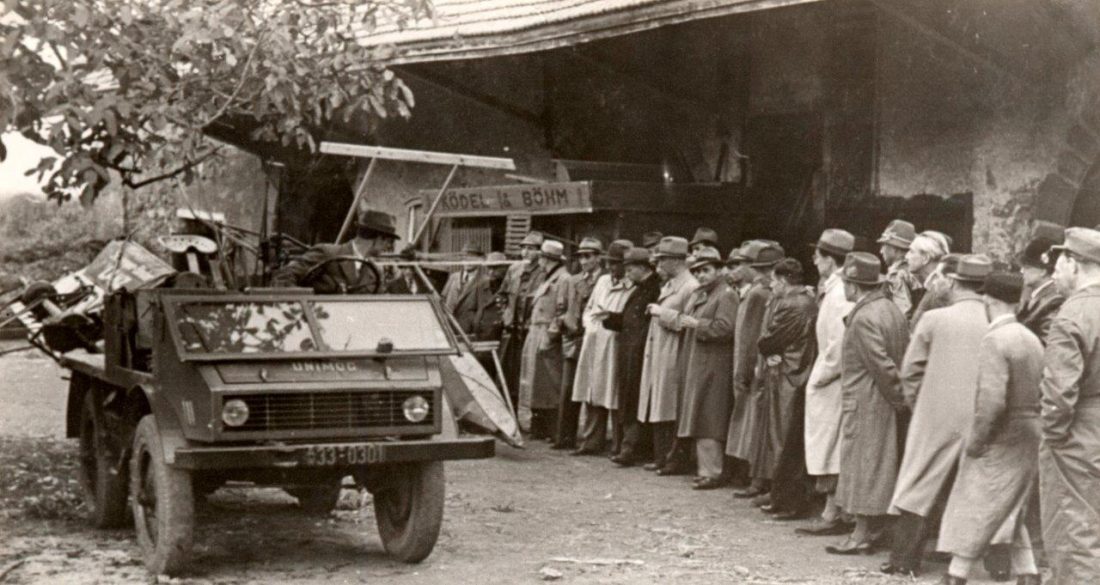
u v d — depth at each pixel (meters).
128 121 8.83
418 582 7.75
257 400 7.62
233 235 10.76
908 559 7.86
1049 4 11.19
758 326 10.51
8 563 8.06
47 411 15.88
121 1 8.45
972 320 7.76
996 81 12.97
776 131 15.23
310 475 8.30
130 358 8.67
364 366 8.04
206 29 8.53
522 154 18.42
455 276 14.87
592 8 13.91
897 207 13.97
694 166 16.22
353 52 9.71
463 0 16.30
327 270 9.47
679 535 9.12
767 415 10.21
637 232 14.48
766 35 15.21
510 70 18.25
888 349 8.34
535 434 14.16
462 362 12.42
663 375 11.65
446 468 12.12
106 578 7.73
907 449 7.87
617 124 17.14
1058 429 6.56
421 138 19.66
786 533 9.26
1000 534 7.16
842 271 9.28
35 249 22.69
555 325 13.44
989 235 13.06
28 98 7.95
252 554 8.50
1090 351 6.57
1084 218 12.73
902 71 13.91
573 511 10.04
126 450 8.73
